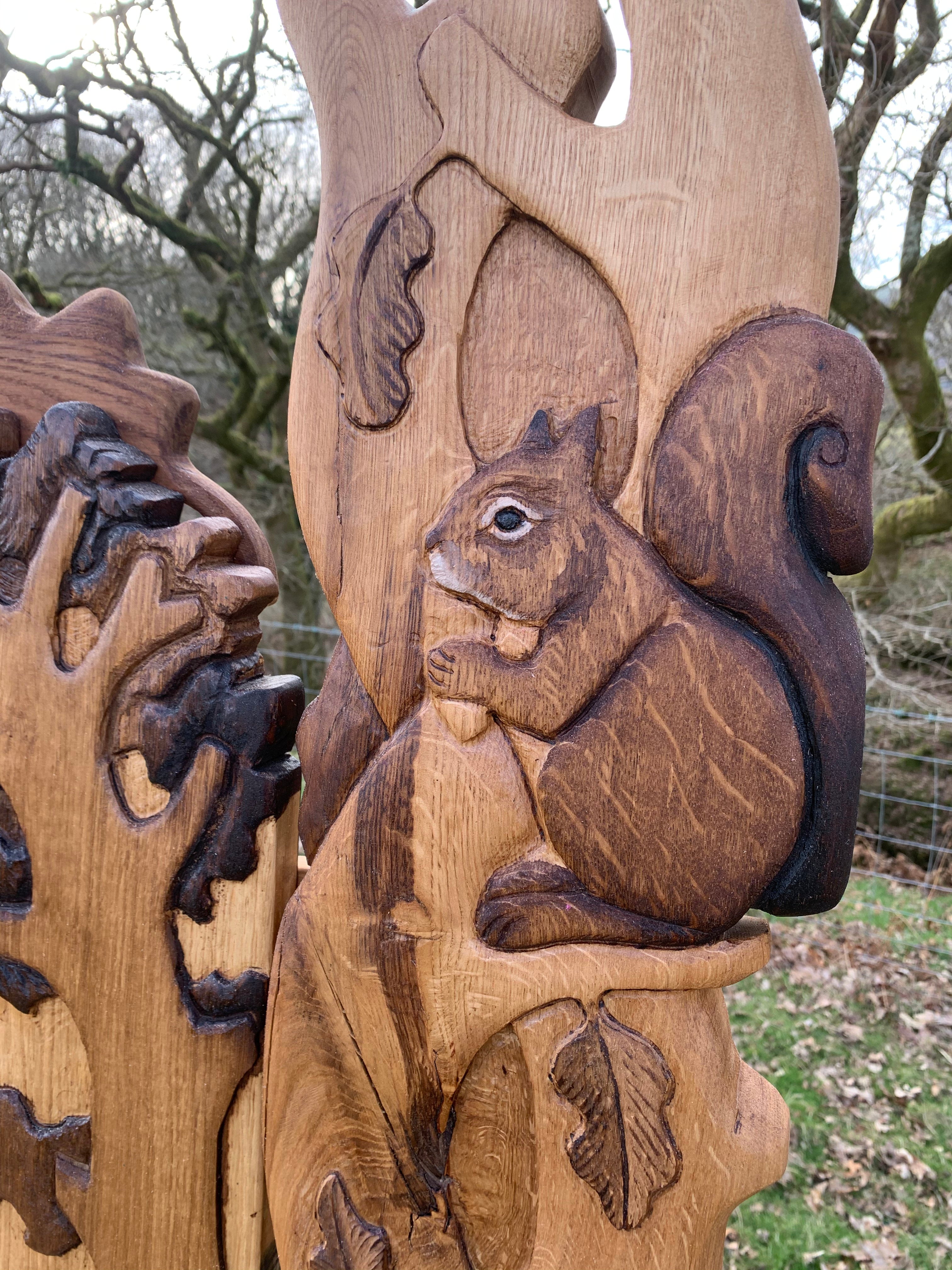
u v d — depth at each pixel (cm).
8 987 69
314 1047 63
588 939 59
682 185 56
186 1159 67
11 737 67
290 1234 64
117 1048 67
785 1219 167
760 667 55
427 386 60
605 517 57
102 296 68
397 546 60
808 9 234
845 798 56
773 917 287
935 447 298
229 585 63
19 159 339
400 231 59
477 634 59
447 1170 63
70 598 66
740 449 55
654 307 56
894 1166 180
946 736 343
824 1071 210
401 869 60
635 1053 59
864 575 358
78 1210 69
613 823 57
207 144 377
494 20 58
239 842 65
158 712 65
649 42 56
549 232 58
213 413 428
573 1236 60
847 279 278
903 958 263
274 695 64
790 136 56
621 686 56
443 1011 61
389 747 61
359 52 59
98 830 66
